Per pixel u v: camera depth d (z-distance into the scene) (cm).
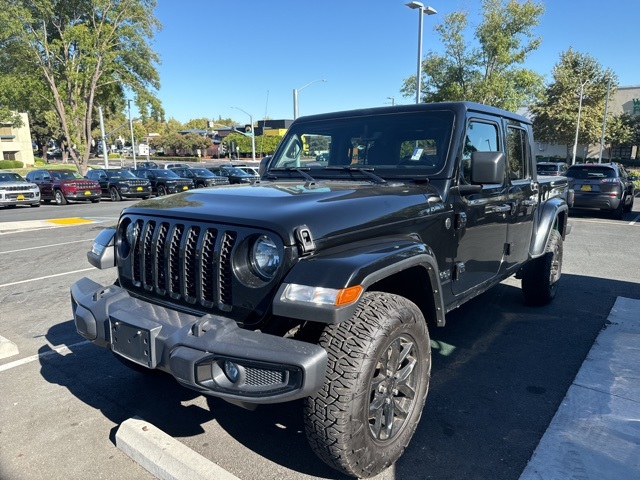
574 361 399
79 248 945
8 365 403
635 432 293
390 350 245
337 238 238
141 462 268
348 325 229
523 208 433
